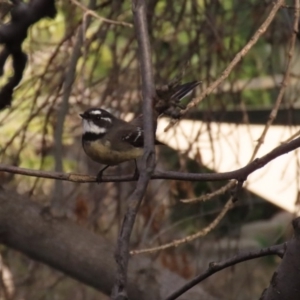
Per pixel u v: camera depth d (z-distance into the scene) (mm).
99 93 11430
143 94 5059
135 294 9469
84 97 10734
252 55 13273
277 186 11930
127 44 10625
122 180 6125
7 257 12062
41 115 11461
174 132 10297
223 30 11164
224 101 11016
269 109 12422
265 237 14828
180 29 11297
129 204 4352
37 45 11344
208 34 10930
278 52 12070
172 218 12000
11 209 9367
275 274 5316
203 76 11828
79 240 9438
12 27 6895
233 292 12758
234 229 11898
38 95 10188
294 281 5223
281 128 12000
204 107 11062
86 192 11594
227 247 11469
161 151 11758
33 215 9422
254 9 11188
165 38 11406
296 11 6848
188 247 12680
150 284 9469
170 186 10266
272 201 12031
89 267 9359
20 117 11609
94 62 10656
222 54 10859
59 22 11148
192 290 9625
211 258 12188
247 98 14352
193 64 11359
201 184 12000
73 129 11047
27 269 12297
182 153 10180
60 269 9523
